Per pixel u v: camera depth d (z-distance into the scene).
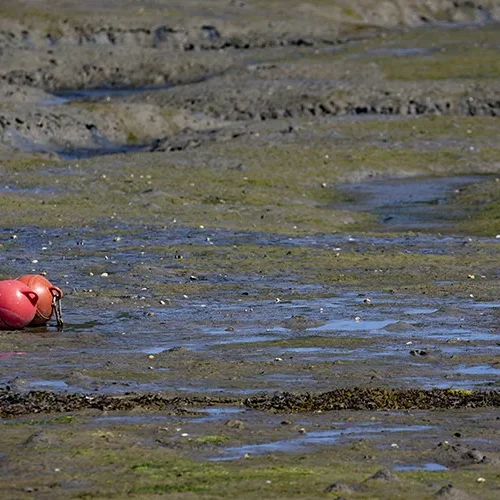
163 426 48.91
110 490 39.22
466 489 39.84
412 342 69.75
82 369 61.66
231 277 93.88
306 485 39.88
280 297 85.88
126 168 159.25
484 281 93.31
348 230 127.75
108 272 95.00
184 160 167.75
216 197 142.38
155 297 85.19
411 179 169.12
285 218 130.88
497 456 44.59
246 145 181.88
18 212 125.94
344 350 67.56
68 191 142.00
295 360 64.56
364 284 91.50
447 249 109.12
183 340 70.62
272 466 42.38
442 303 83.44
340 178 164.38
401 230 127.94
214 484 39.88
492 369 62.78
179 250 105.44
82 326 75.56
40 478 40.78
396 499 38.50
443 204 145.88
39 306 74.94
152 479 40.50
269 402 54.25
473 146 188.75
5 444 45.78
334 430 48.94
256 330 73.88
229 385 58.53
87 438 46.19
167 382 59.22
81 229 117.19
